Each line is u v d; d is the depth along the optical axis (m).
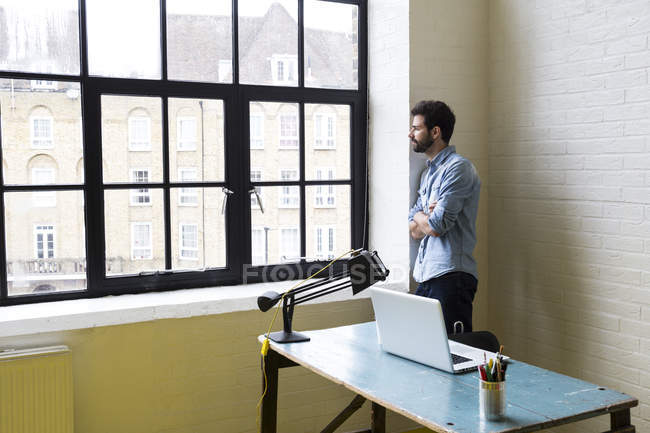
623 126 3.25
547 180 3.67
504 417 1.96
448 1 3.88
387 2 3.92
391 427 3.89
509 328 3.98
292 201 3.97
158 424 3.31
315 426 3.70
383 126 4.01
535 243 3.77
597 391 2.20
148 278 3.56
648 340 3.17
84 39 3.34
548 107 3.64
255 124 3.83
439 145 3.52
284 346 2.76
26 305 3.22
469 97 3.98
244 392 3.51
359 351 2.68
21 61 3.22
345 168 4.13
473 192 3.40
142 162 3.53
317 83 4.01
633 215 3.22
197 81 3.64
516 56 3.83
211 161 3.71
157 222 3.58
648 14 3.11
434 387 2.25
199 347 3.38
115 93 3.42
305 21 3.94
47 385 2.89
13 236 3.24
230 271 3.79
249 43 3.78
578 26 3.45
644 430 3.21
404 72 3.81
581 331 3.51
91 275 3.41
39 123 3.27
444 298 3.39
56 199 3.32
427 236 3.56
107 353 3.17
